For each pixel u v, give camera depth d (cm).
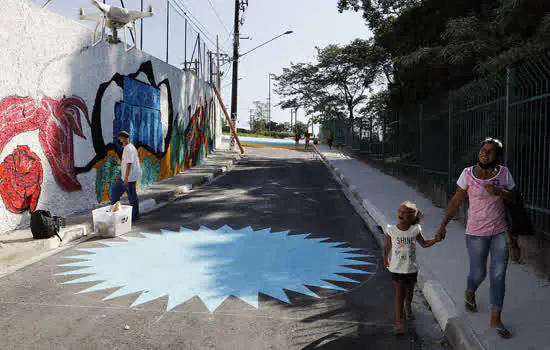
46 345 362
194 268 572
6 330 390
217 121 3133
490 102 674
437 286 466
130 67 1195
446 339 380
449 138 881
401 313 391
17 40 730
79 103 930
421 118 1138
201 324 405
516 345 339
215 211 977
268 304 454
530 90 556
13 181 728
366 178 1513
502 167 376
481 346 337
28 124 762
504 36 1070
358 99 4269
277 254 638
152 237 737
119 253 641
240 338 378
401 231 389
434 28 1465
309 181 1548
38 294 479
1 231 704
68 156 891
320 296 478
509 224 371
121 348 359
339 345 367
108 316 422
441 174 976
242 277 537
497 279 366
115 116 1102
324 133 4959
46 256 626
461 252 599
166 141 1534
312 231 788
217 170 1791
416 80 1593
